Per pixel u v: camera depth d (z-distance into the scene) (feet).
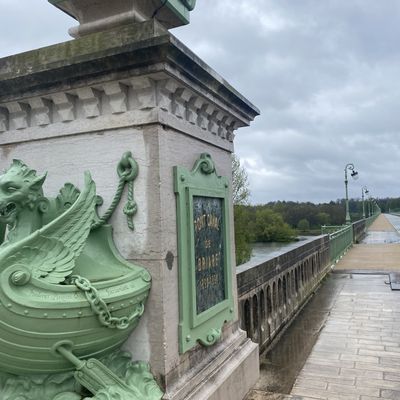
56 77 10.79
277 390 15.10
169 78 10.38
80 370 9.09
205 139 13.15
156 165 10.49
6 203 9.00
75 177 11.39
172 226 10.94
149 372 10.37
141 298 10.19
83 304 8.82
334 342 20.90
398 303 29.48
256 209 155.94
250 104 15.34
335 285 37.70
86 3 12.08
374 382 15.93
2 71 11.70
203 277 12.54
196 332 11.76
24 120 11.96
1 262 8.05
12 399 9.18
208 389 11.59
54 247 9.00
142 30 10.24
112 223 10.93
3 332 8.15
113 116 10.93
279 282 23.58
